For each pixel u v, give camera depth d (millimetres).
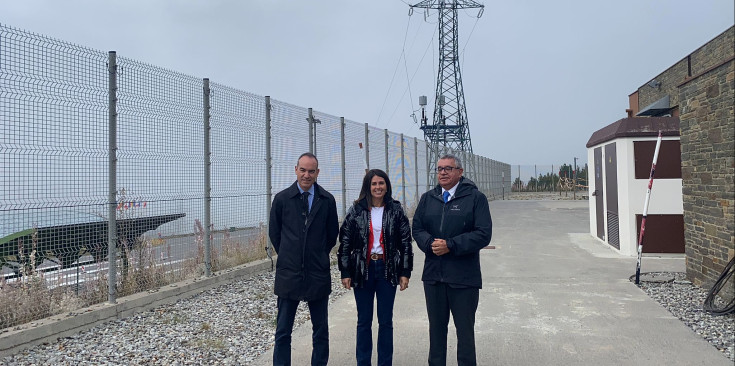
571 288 7078
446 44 46562
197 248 7137
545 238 12969
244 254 8234
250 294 6824
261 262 8305
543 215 20812
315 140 10070
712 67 6301
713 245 6418
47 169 4832
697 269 6922
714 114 6305
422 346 4656
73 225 5223
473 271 3652
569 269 8547
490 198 36594
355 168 11945
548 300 6398
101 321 5297
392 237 3867
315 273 3820
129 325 5320
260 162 8383
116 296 5723
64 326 4871
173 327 5273
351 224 3910
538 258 9797
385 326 3861
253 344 4762
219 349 4594
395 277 3846
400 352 4504
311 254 3820
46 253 5031
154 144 6199
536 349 4539
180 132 6660
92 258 5508
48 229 4973
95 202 5406
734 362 4125
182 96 6699
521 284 7410
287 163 9125
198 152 7020
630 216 9805
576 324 5312
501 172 44688
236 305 6234
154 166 6195
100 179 5461
